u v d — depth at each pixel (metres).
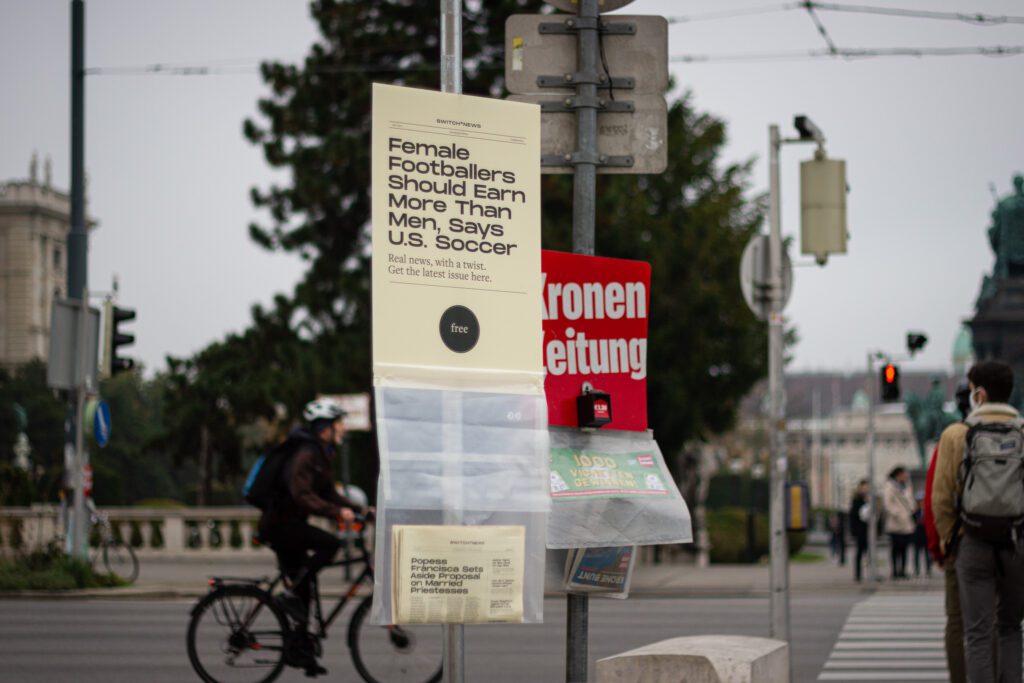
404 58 32.25
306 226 31.89
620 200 29.08
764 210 35.12
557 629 14.22
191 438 60.41
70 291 20.09
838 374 166.00
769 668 5.80
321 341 31.52
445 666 4.86
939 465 7.27
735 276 33.22
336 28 31.72
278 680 10.05
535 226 4.88
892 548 25.22
